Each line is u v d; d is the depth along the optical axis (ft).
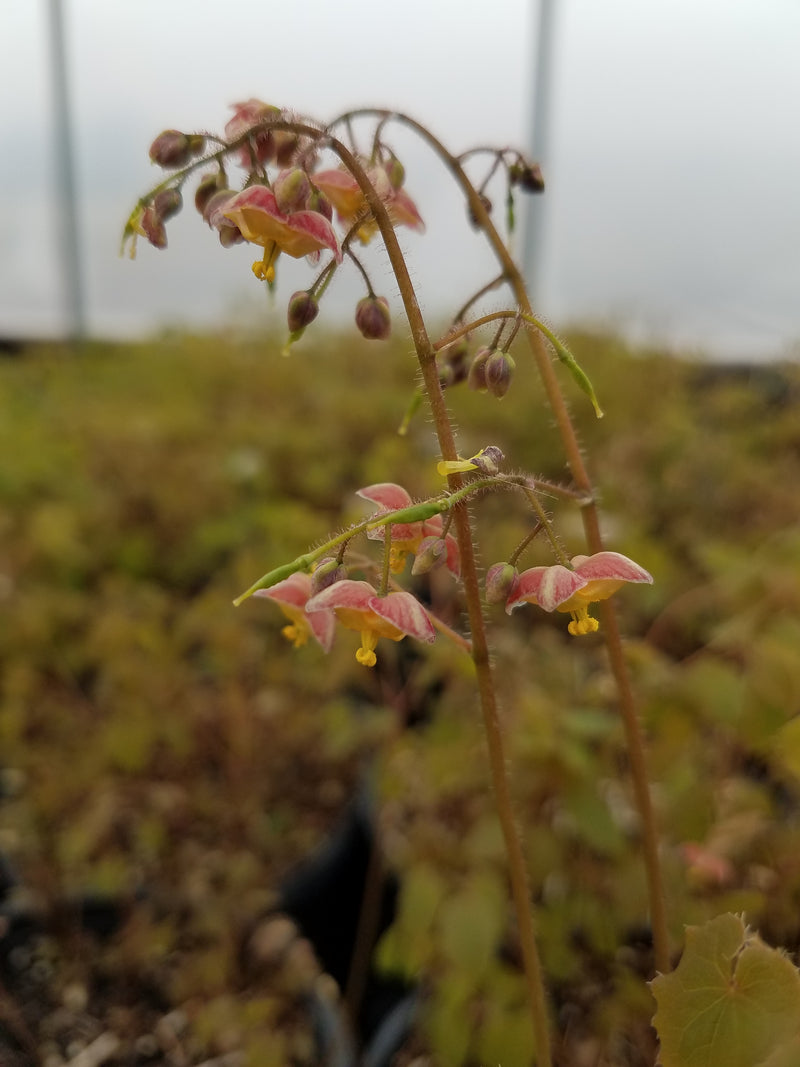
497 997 0.53
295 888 0.83
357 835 0.87
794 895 0.61
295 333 0.35
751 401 1.39
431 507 0.29
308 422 1.43
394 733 0.74
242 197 0.32
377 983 0.77
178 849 0.85
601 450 1.32
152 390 1.62
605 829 0.55
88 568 1.15
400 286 0.32
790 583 0.62
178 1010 0.70
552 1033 0.57
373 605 0.31
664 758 0.58
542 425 1.33
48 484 1.24
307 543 0.91
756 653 0.56
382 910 0.82
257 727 0.89
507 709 0.67
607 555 0.34
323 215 0.34
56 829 0.83
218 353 1.64
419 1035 0.63
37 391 1.70
